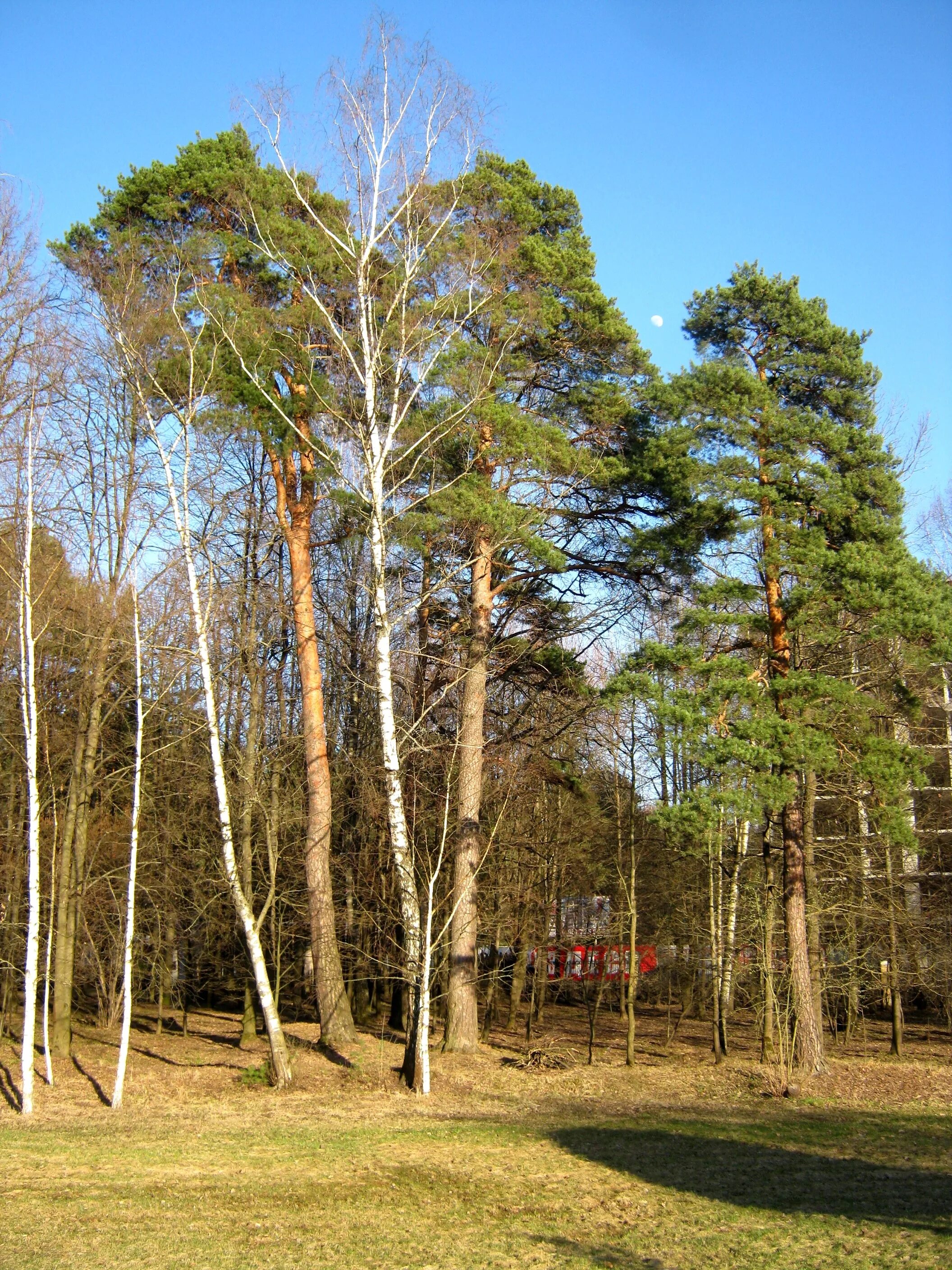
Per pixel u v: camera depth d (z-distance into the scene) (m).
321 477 19.84
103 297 18.16
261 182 20.62
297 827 25.27
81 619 21.70
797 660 20.53
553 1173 12.48
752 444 19.45
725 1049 23.16
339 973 21.16
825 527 19.20
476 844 21.27
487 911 23.41
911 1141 15.05
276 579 25.48
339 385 20.45
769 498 18.92
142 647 18.62
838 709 18.61
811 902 22.14
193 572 17.58
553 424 20.44
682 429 19.77
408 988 20.41
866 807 19.81
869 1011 33.81
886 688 19.97
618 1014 32.69
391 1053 20.78
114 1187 10.91
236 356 18.17
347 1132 14.42
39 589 20.94
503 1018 30.09
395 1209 10.71
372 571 18.38
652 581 21.78
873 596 17.45
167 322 18.09
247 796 21.95
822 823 27.23
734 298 20.58
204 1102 16.73
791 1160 13.59
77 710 24.33
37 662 23.47
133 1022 27.55
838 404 19.89
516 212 20.97
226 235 19.80
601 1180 12.26
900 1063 22.58
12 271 18.83
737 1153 13.99
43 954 23.14
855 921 23.80
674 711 18.06
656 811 18.39
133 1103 16.52
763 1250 9.52
